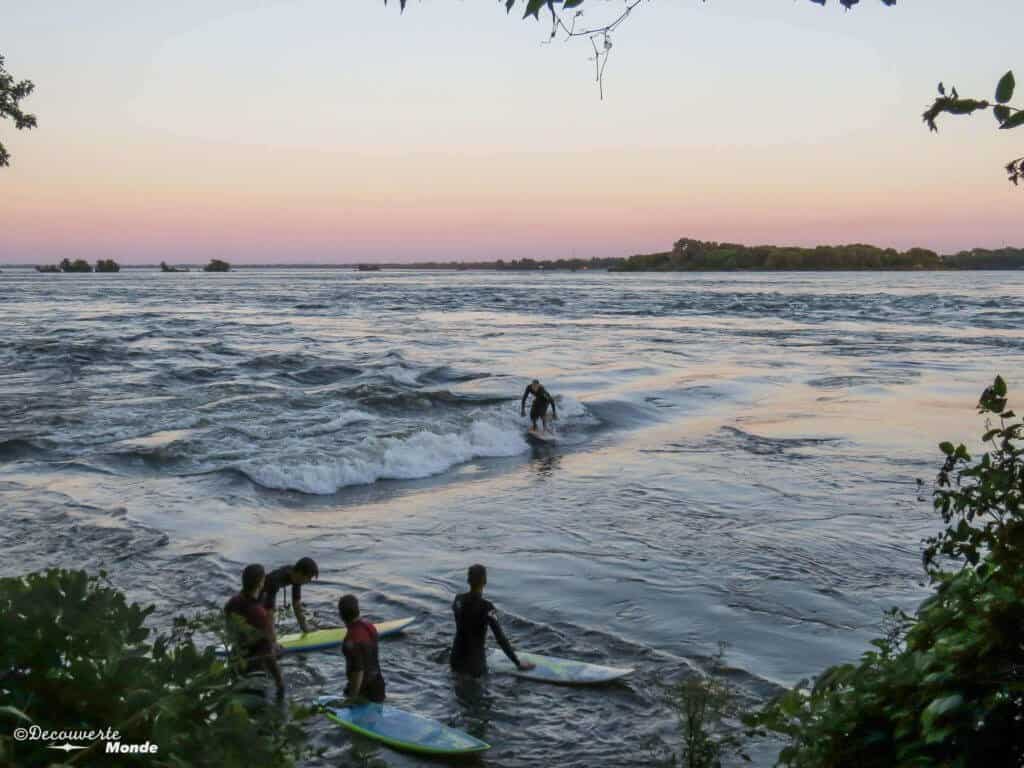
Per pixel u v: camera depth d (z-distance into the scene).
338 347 38.22
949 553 3.41
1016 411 22.11
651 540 12.16
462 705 7.46
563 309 68.12
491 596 10.02
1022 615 2.75
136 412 21.11
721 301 80.06
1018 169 2.47
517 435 19.97
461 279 191.75
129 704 2.31
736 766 6.26
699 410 23.91
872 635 8.85
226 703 2.51
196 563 10.81
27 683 2.33
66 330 43.47
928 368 31.75
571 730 7.00
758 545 11.87
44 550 11.09
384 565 11.13
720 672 7.98
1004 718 2.63
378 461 16.59
